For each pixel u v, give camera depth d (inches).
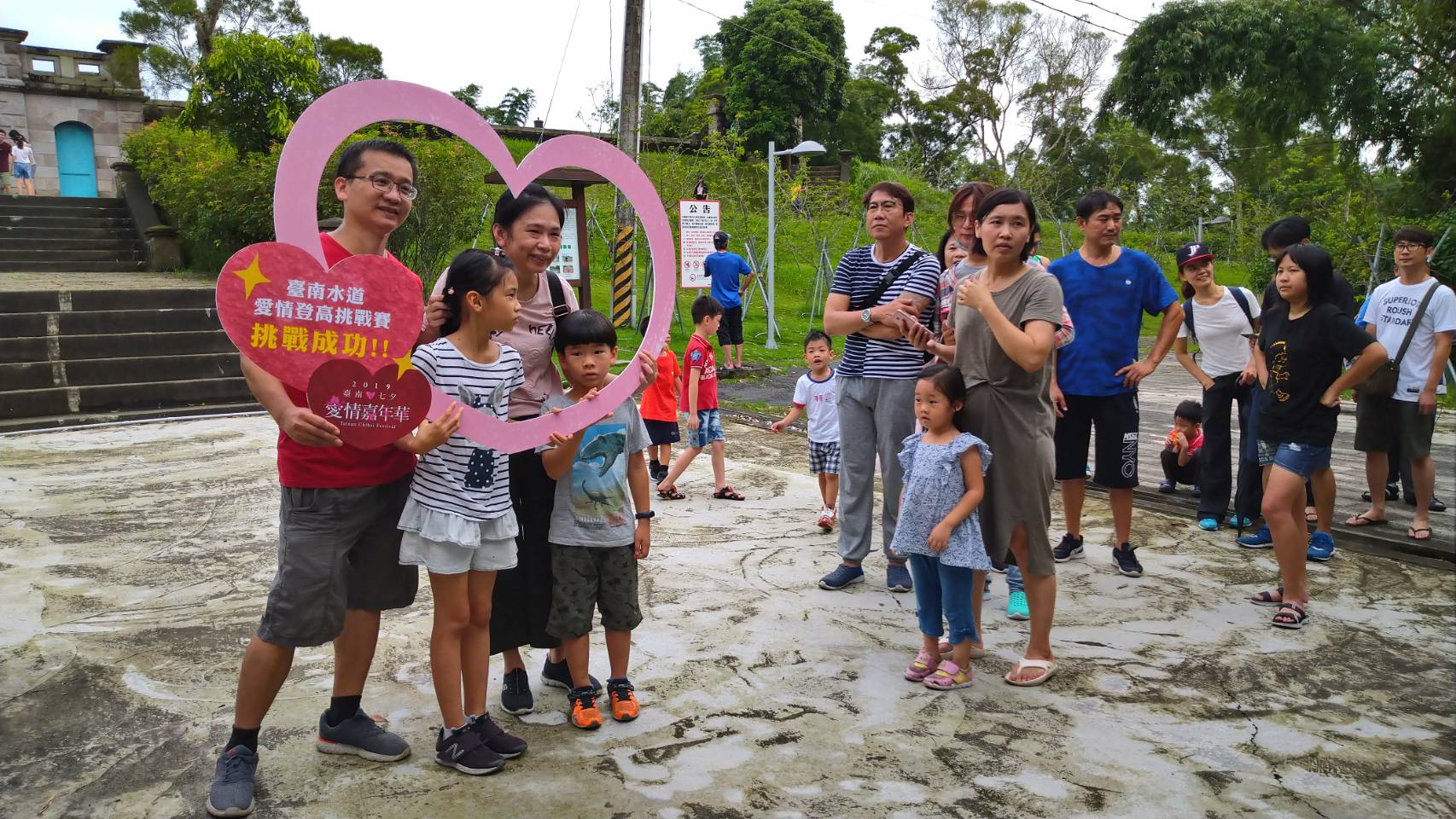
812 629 155.7
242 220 525.0
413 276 98.7
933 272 169.2
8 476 261.7
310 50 573.3
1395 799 104.6
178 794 103.2
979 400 132.3
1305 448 155.1
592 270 677.3
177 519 219.1
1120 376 180.2
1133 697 130.6
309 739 116.5
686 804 101.9
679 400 273.4
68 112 800.9
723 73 1427.2
